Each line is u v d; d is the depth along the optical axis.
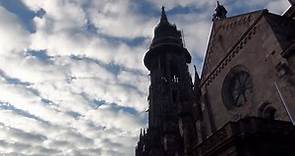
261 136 23.59
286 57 27.89
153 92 90.81
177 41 103.12
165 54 99.69
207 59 43.28
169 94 86.31
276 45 29.98
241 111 34.41
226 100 37.53
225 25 39.97
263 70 31.56
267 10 33.00
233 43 37.88
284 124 24.78
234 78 37.31
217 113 38.69
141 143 79.25
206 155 26.89
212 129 38.69
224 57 39.09
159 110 82.62
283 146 23.78
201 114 42.44
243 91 35.09
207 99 41.47
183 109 46.50
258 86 32.06
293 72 26.94
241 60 35.72
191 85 89.94
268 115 30.41
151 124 81.25
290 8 34.28
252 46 34.06
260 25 33.03
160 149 70.00
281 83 28.47
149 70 104.12
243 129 23.78
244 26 36.09
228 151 24.17
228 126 24.83
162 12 116.38
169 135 67.31
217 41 41.38
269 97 30.16
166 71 95.19
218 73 40.03
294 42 27.06
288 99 27.31
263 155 22.97
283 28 31.42
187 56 103.69
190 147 41.00
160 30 107.50
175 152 60.50
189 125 44.09
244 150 23.30
